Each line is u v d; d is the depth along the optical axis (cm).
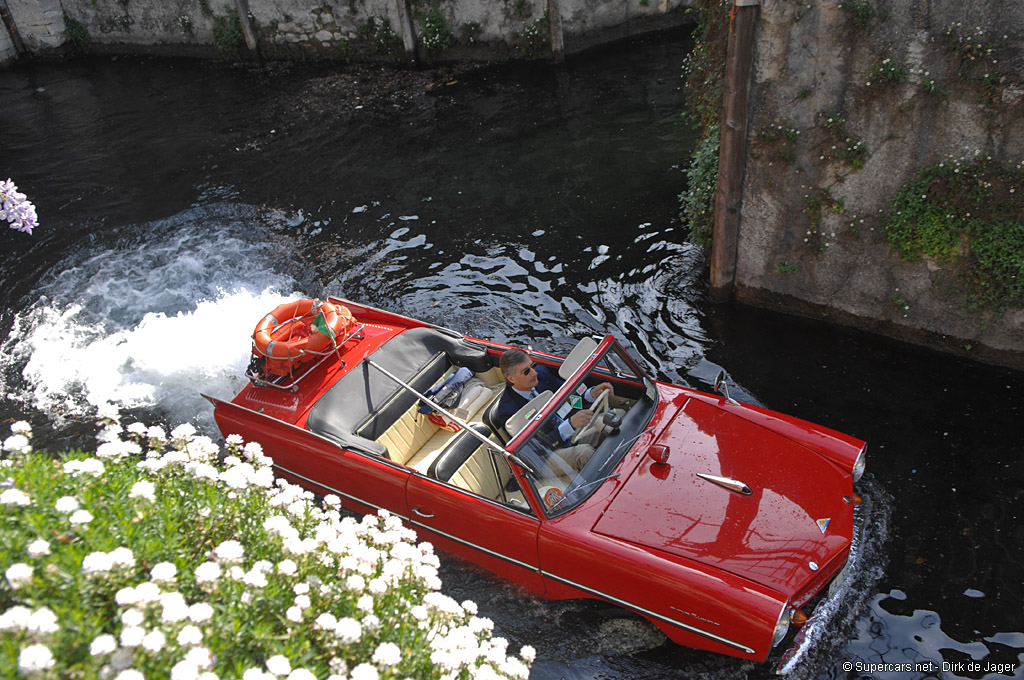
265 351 584
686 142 1091
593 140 1142
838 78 623
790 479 448
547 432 473
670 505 439
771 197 696
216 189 1145
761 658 378
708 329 726
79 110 1538
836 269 688
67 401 728
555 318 765
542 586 466
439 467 496
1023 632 414
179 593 279
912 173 620
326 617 292
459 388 599
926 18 570
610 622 455
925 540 477
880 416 589
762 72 657
